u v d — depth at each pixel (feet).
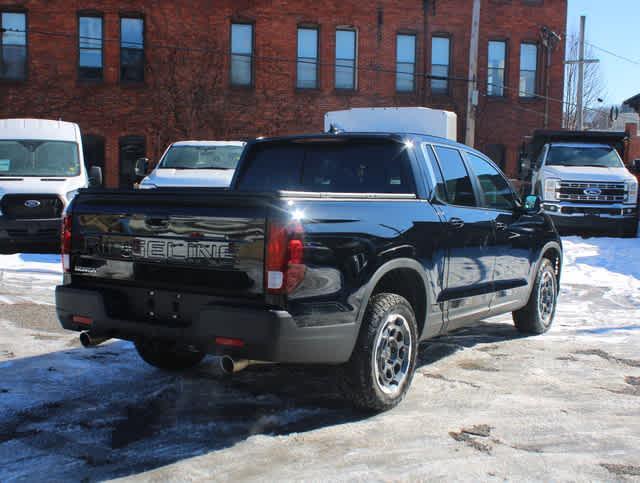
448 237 17.85
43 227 42.55
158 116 86.28
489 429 14.79
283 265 13.35
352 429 14.64
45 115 83.97
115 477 12.21
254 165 20.08
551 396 17.19
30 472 12.41
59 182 43.91
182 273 14.51
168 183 43.32
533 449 13.73
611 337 24.06
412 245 16.33
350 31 91.35
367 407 15.39
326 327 14.01
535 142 64.90
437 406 16.29
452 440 14.11
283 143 19.71
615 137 63.41
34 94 83.61
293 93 89.86
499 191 21.97
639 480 12.35
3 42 83.15
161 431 14.43
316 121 90.53
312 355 13.91
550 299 24.80
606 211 55.36
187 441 13.89
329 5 89.92
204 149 48.14
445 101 94.38
